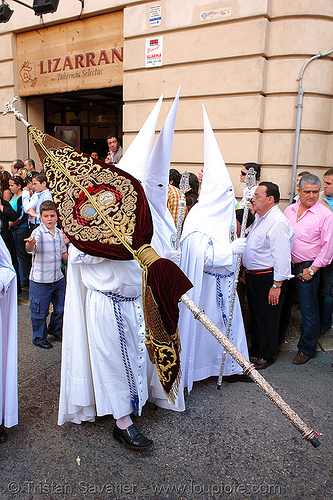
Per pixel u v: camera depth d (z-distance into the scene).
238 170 5.68
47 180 2.51
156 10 5.93
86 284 2.50
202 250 3.04
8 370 2.54
